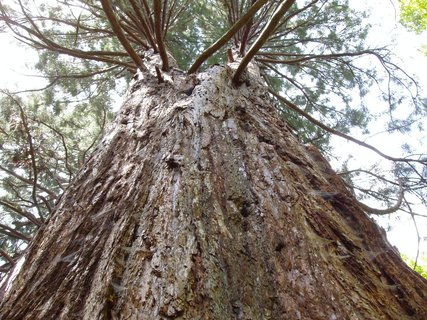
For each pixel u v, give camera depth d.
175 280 1.25
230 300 1.25
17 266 1.76
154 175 1.86
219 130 2.18
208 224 1.50
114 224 1.64
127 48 3.40
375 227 1.84
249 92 2.95
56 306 1.35
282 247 1.48
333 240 1.58
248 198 1.71
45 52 6.45
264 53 5.90
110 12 2.94
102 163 2.23
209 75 2.89
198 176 1.75
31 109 6.13
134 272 1.33
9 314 1.41
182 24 6.86
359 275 1.46
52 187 5.96
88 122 6.91
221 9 6.66
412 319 1.38
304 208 1.70
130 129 2.54
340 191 2.02
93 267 1.45
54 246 1.70
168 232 1.46
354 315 1.25
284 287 1.33
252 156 2.00
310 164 2.15
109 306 1.24
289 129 2.63
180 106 2.38
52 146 5.50
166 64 3.60
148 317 1.16
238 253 1.43
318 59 7.17
